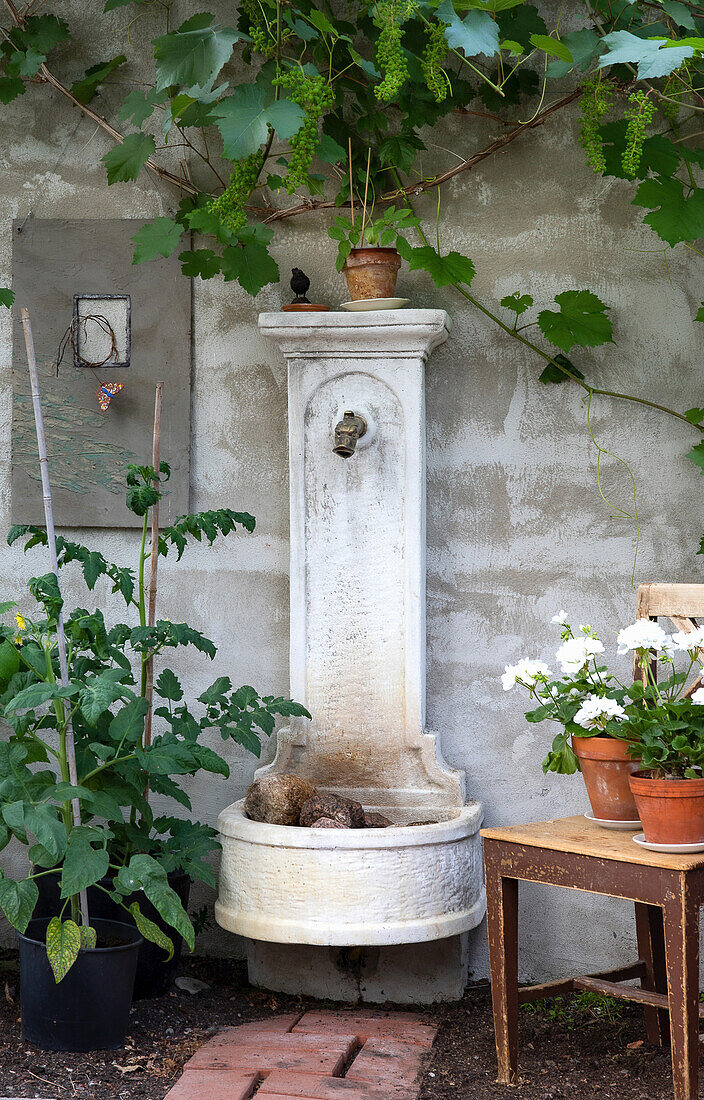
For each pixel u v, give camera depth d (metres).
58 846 2.14
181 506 3.03
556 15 2.88
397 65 2.44
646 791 2.02
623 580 2.88
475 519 2.94
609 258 2.90
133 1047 2.37
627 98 2.89
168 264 3.04
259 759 3.00
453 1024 2.59
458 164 2.95
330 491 2.84
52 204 3.09
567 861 2.09
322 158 2.63
